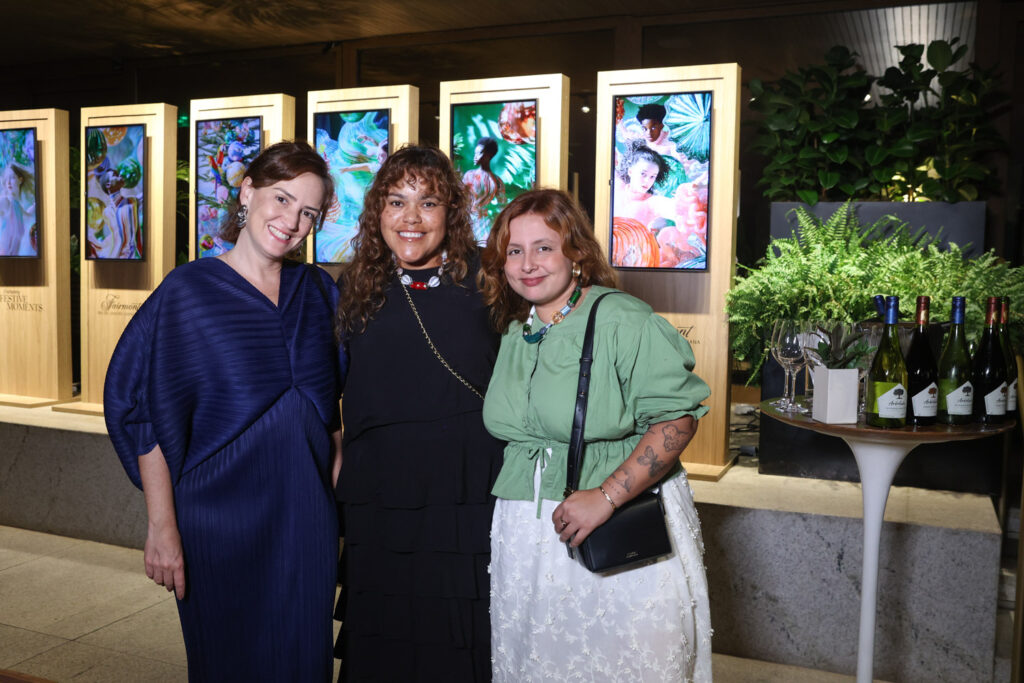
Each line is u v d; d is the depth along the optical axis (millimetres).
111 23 4812
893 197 3512
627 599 1638
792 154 3553
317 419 1993
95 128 4238
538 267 1689
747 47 4348
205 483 1904
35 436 3990
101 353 4355
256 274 1964
